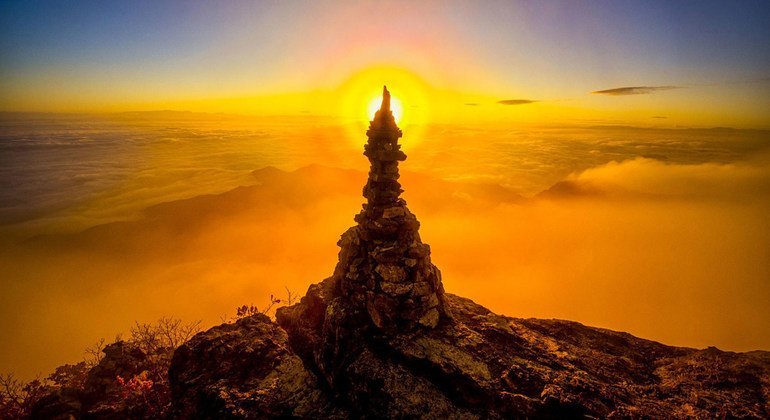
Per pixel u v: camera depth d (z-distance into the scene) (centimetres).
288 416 1196
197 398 1297
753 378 1322
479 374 1205
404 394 1141
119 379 1573
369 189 1530
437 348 1294
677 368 1412
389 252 1407
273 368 1405
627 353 1523
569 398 1128
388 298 1366
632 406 1148
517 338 1481
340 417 1166
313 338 1556
